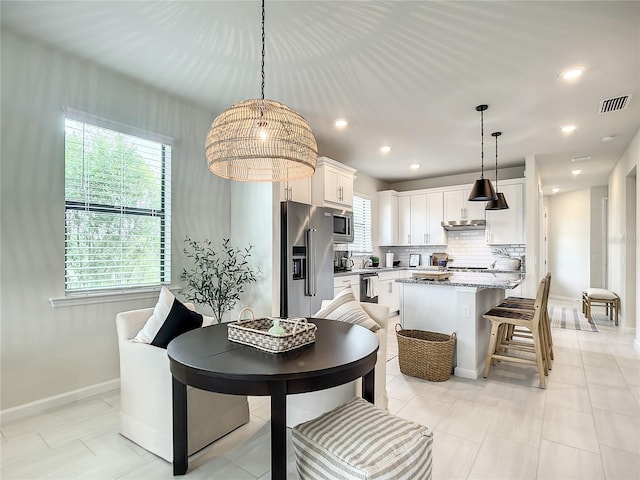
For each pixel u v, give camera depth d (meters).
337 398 2.08
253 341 1.71
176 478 1.78
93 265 2.84
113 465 1.88
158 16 2.19
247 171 2.42
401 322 3.62
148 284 3.21
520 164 5.80
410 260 6.93
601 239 7.75
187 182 3.52
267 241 3.69
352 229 5.29
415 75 2.91
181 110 3.46
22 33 2.39
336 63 2.75
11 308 2.41
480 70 2.83
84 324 2.76
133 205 3.11
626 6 2.07
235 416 2.24
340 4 2.07
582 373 3.28
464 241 6.44
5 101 2.38
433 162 5.68
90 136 2.83
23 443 2.09
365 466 1.22
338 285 4.67
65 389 2.65
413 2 2.05
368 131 4.25
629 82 3.00
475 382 3.06
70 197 2.72
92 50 2.58
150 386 1.98
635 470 1.85
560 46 2.49
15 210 2.43
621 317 5.38
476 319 3.17
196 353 1.62
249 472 1.83
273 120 1.91
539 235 6.16
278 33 2.37
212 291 3.57
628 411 2.51
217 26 2.29
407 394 2.80
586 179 6.97
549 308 7.02
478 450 2.03
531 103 3.42
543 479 1.77
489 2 2.05
